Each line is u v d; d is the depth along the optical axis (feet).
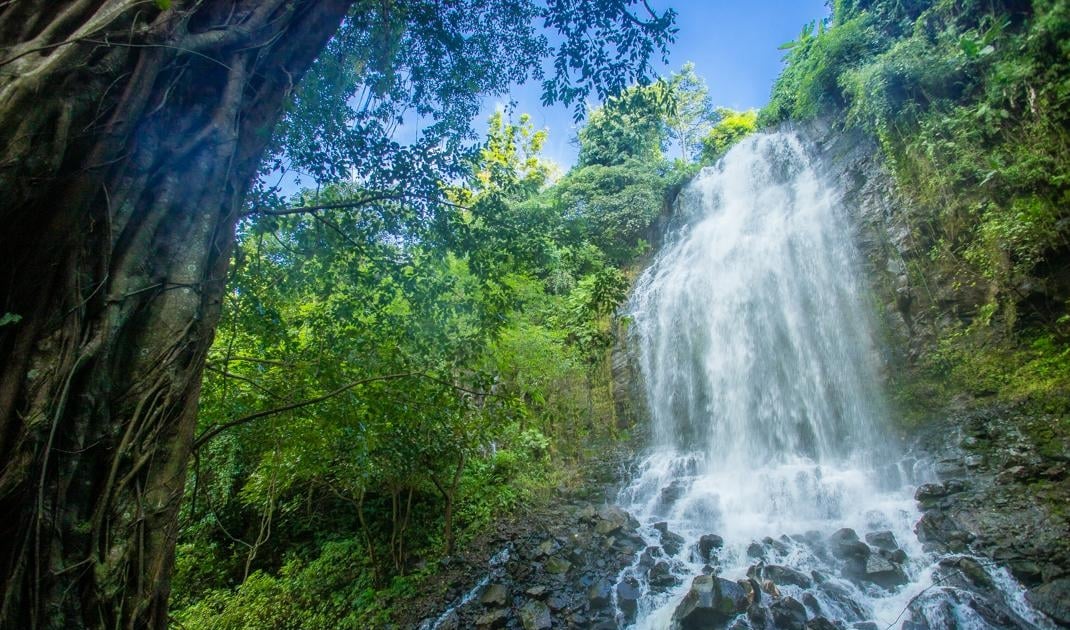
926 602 13.71
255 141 8.45
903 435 22.66
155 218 6.38
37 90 4.89
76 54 5.33
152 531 5.89
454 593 19.60
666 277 41.14
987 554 14.83
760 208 37.32
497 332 16.01
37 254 5.06
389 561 22.99
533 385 27.91
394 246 14.76
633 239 49.11
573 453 33.91
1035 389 19.39
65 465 5.11
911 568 15.39
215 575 24.86
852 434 25.05
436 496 26.07
